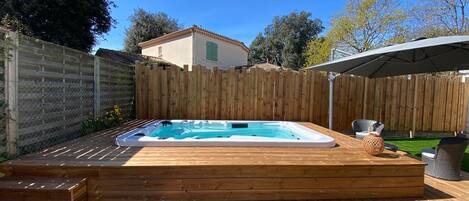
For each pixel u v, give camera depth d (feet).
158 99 26.99
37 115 14.34
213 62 64.85
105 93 22.12
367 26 65.51
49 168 11.21
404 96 29.32
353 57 15.71
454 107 29.99
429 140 27.89
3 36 12.09
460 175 16.20
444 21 49.98
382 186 12.74
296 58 105.50
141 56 60.18
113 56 53.42
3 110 12.16
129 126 21.56
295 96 28.09
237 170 11.94
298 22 106.93
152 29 88.84
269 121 26.58
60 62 16.30
